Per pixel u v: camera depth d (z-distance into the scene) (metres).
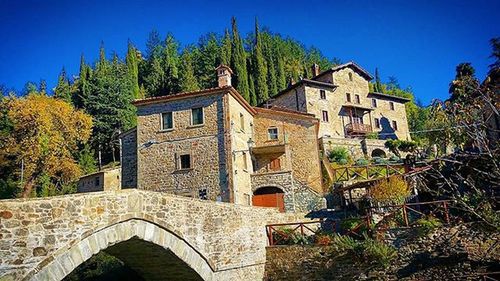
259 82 56.72
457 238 16.25
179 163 24.98
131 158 28.34
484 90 13.70
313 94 42.69
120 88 55.72
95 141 51.38
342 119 44.72
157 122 25.92
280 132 29.58
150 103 26.19
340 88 45.50
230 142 24.47
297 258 17.83
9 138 38.34
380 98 49.09
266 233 18.73
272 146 27.80
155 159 25.42
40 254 9.55
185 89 58.44
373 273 16.69
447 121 16.45
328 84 43.38
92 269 20.30
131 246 12.88
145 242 12.45
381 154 41.44
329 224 21.38
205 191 24.25
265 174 27.33
